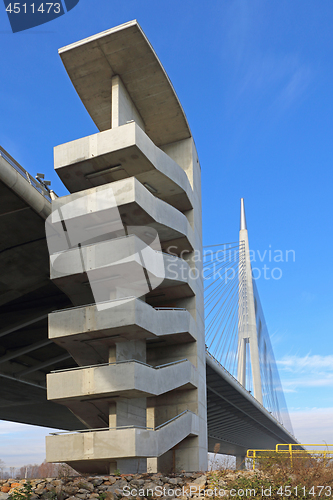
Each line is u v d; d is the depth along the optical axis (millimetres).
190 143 26422
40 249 20562
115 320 16391
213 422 57250
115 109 22094
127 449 14945
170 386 18422
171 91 23531
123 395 16562
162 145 27109
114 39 21156
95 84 23188
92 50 21578
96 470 16938
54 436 15812
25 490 11680
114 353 17750
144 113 24953
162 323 18344
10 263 20906
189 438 21672
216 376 38906
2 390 33750
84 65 22219
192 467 21109
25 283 22500
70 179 21000
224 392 45250
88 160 19688
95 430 16266
